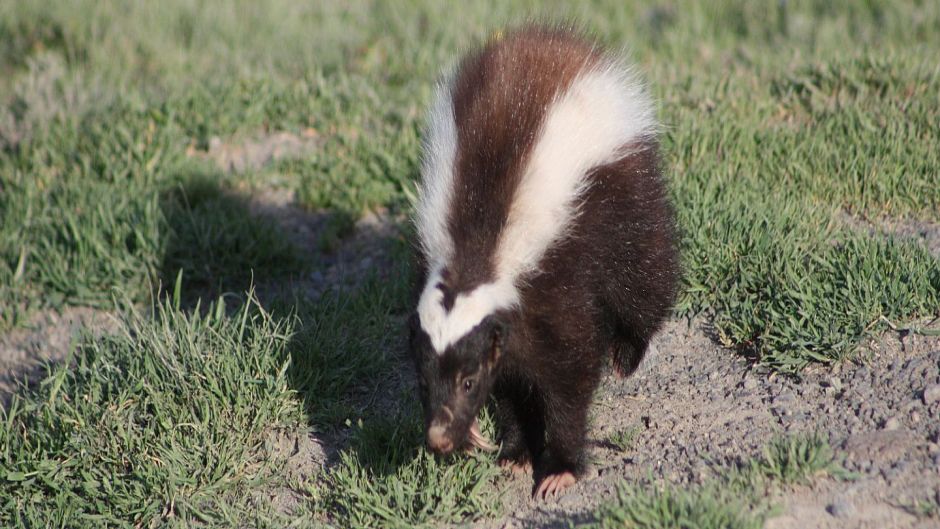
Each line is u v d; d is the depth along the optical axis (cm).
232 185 1391
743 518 731
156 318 1199
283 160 1409
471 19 1802
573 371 866
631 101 993
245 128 1477
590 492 858
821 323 959
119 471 944
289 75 1633
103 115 1491
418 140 1375
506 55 925
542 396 885
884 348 947
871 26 1677
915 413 860
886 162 1202
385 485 873
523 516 849
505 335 812
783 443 830
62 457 948
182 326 1033
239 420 964
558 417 875
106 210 1298
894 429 845
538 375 867
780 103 1386
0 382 1132
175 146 1427
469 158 855
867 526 744
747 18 1791
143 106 1490
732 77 1453
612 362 1012
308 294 1217
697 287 1070
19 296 1259
